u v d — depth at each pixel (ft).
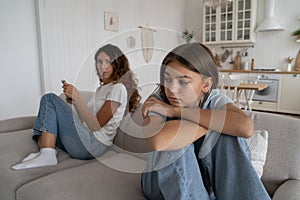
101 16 12.69
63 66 11.12
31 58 10.18
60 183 3.32
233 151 2.31
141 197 3.08
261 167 3.07
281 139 3.30
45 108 4.43
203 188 2.39
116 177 3.58
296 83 14.47
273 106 15.47
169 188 2.32
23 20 9.77
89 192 3.10
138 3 14.94
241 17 16.89
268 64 17.10
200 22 19.62
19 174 3.80
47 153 4.16
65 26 11.04
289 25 15.98
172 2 18.24
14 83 9.75
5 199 3.86
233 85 9.85
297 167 3.12
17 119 6.09
